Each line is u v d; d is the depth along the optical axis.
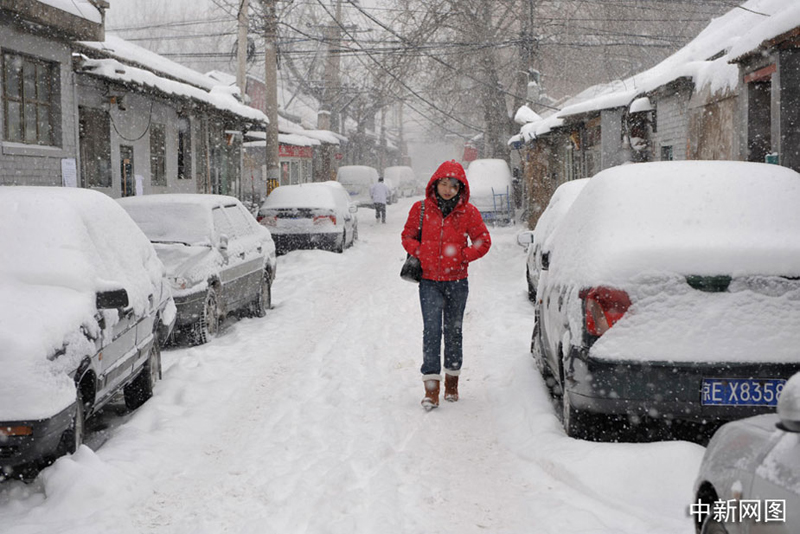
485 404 7.54
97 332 6.09
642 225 5.71
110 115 17.95
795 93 11.62
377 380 8.53
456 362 7.57
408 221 7.59
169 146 22.17
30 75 14.15
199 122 25.45
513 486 5.47
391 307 13.63
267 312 13.63
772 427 3.23
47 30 13.67
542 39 36.06
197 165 25.52
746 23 18.56
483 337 10.84
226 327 12.12
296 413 7.41
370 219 40.38
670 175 6.12
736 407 5.27
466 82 42.34
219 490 5.55
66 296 5.98
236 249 12.03
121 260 7.36
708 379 5.27
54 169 14.60
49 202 6.66
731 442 3.38
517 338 10.58
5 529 4.88
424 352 7.41
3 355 5.12
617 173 6.36
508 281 16.66
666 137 18.44
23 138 13.86
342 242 22.42
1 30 12.96
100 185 17.97
